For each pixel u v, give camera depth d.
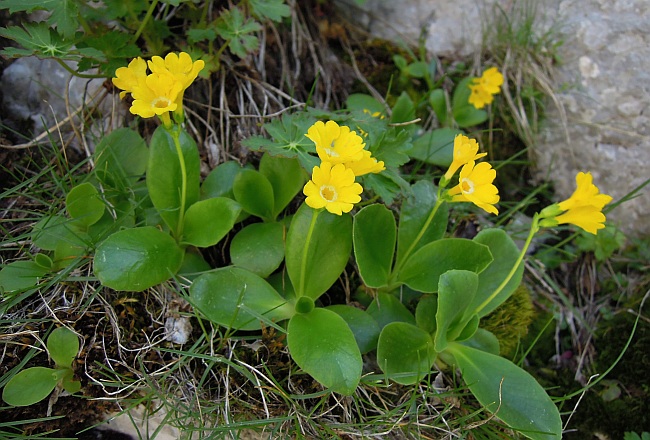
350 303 0.30
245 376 0.27
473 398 0.29
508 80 0.38
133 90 0.25
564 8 0.37
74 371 0.26
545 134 0.38
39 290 0.27
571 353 0.34
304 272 0.27
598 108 0.36
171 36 0.33
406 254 0.29
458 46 0.39
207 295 0.27
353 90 0.38
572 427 0.32
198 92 0.33
